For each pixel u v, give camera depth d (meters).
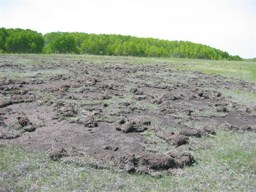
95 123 14.43
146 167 10.58
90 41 95.62
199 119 16.75
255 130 15.42
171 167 10.83
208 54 112.25
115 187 9.34
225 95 24.44
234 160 11.58
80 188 9.17
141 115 16.67
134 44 98.31
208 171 10.72
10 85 22.08
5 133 12.88
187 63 49.03
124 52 98.19
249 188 9.70
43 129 13.70
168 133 13.58
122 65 39.81
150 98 20.75
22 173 9.85
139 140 13.02
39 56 46.88
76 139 12.77
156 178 10.09
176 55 107.94
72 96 19.27
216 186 9.75
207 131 14.59
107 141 12.71
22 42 87.25
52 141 12.45
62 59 43.03
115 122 15.08
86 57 49.66
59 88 21.62
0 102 16.89
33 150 11.55
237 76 37.06
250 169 10.97
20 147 11.75
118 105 18.25
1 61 35.59
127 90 22.83
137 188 9.34
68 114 15.51
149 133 13.89
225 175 10.47
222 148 12.66
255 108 19.89
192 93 23.72
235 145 13.14
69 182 9.48
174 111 17.69
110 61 44.44
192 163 11.26
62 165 10.52
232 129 15.37
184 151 11.92
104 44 97.19
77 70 31.53
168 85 26.56
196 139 13.64
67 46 91.81
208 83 29.77
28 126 13.72
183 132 14.02
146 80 28.48
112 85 23.89
